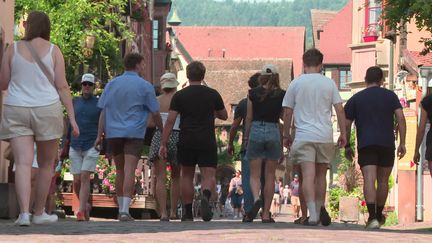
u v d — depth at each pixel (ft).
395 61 322.75
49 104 90.94
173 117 120.47
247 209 128.67
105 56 229.86
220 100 121.60
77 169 129.08
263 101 117.19
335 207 257.96
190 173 122.11
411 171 222.89
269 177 118.32
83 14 221.66
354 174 266.36
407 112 222.28
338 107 109.29
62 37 219.82
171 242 69.46
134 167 116.57
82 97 129.29
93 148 128.26
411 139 221.66
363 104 110.83
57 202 173.88
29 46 91.61
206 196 119.85
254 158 117.80
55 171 137.80
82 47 222.07
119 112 117.08
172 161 125.70
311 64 110.11
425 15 138.92
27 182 90.22
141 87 117.50
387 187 112.68
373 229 106.32
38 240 70.59
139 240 71.56
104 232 82.89
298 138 108.17
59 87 92.07
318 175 110.22
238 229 87.71
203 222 115.14
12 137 90.68
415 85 236.84
